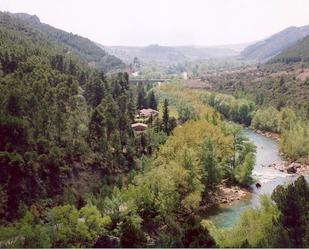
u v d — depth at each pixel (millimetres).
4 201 90375
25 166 99562
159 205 94562
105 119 131250
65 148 114750
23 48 181875
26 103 116562
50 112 120062
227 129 144750
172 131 147250
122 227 80688
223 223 96938
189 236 61531
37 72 147750
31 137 107250
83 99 157000
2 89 118188
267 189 123562
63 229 76000
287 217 66062
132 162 127500
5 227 77062
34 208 93188
